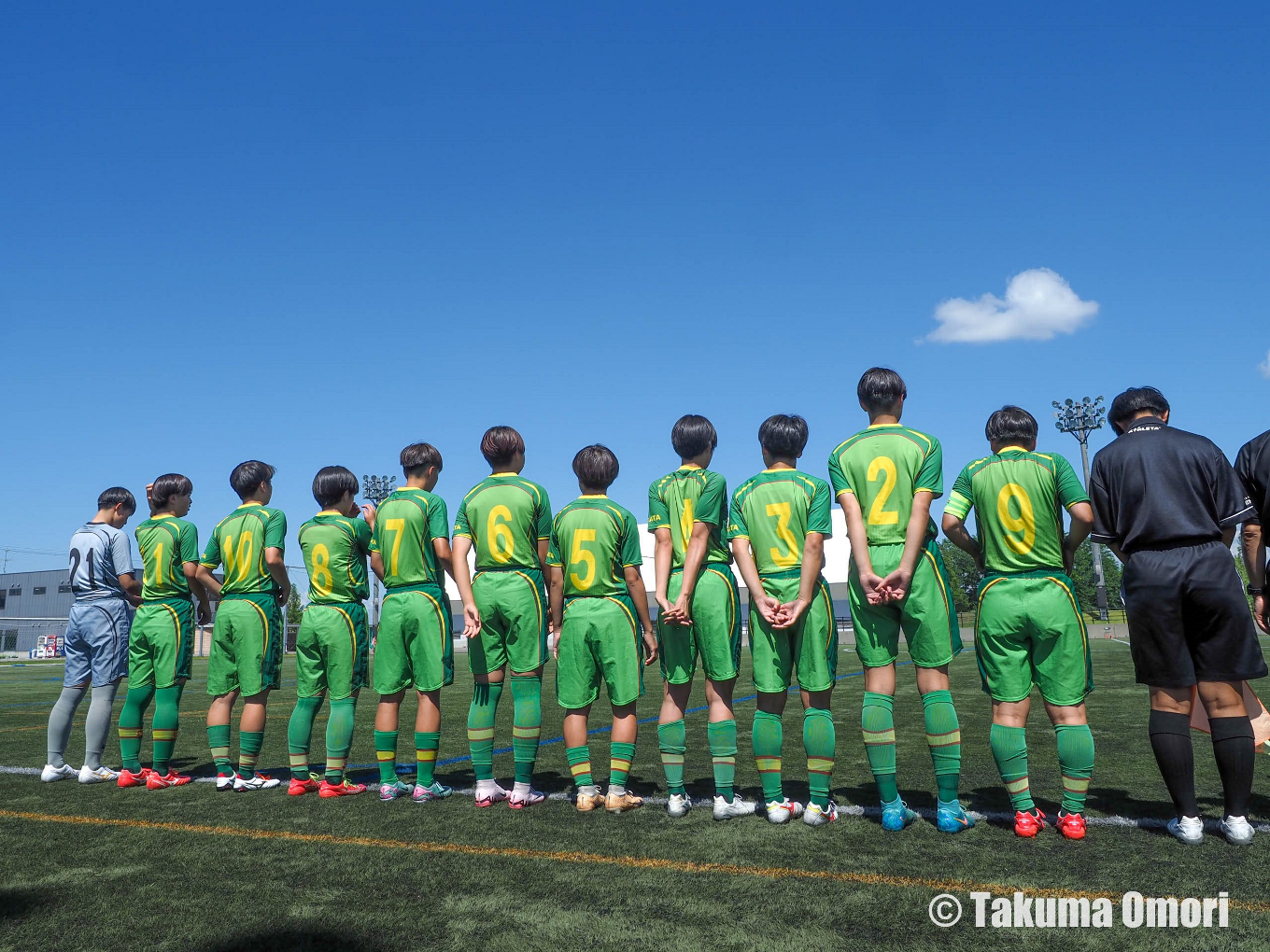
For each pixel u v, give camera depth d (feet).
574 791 13.75
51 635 127.85
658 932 7.40
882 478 10.92
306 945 7.28
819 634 11.08
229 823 11.62
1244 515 9.95
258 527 14.60
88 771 15.03
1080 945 7.03
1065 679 10.27
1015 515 10.46
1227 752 9.88
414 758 17.90
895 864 9.22
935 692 10.73
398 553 13.42
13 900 8.52
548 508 13.16
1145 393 11.16
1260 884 8.43
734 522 11.66
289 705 31.04
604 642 12.07
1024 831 10.23
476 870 9.25
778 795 11.23
